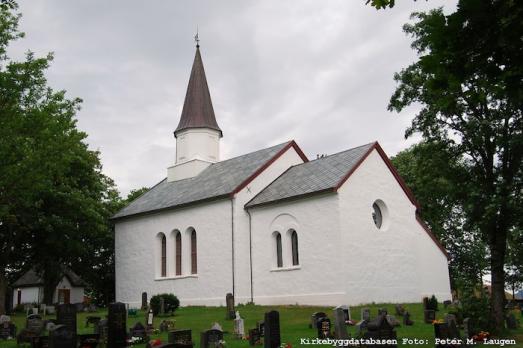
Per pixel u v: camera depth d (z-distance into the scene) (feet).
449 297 101.50
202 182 116.16
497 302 58.75
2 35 79.82
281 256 94.27
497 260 59.52
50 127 82.89
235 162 118.73
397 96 63.82
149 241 116.47
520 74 18.20
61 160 86.02
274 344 48.57
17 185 81.30
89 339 55.72
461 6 16.83
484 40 17.57
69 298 189.67
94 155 124.67
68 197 109.29
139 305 115.44
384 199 94.94
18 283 194.18
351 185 89.76
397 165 144.15
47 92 85.15
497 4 16.65
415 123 64.08
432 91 19.79
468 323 52.21
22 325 84.43
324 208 88.53
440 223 138.82
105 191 134.41
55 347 46.47
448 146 62.75
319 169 98.99
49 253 120.26
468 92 20.24
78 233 117.70
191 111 128.67
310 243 89.45
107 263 148.15
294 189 95.55
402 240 95.71
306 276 89.04
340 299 83.97
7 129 77.51
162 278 111.34
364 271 87.71
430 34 17.80
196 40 134.51
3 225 109.09
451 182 62.18
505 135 57.41
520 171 57.93
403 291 92.99
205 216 104.99
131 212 121.49
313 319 63.26
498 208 55.67
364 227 89.92
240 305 94.32
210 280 101.60
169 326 68.49
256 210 98.63
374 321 47.57
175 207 110.22
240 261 98.22
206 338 51.49
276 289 92.58
